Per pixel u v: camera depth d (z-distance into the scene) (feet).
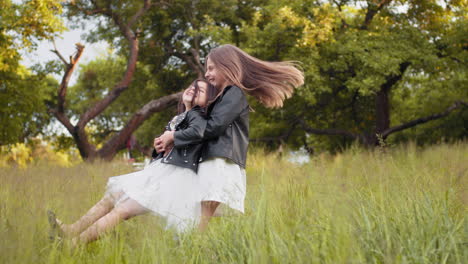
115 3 57.21
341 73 58.75
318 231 6.33
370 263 5.50
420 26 58.44
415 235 6.07
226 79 8.90
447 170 13.55
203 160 8.21
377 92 60.13
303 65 51.49
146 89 70.38
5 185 11.82
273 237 6.05
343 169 16.15
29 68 54.60
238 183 8.28
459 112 71.20
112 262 6.01
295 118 65.41
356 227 6.52
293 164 16.76
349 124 69.41
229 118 8.21
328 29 51.85
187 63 66.74
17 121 57.52
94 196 10.58
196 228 7.39
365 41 53.67
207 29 54.24
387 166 14.37
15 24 45.78
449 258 5.60
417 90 71.05
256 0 62.03
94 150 52.60
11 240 5.58
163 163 8.29
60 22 48.37
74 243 6.94
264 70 9.05
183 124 8.61
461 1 56.39
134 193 7.82
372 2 57.26
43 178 13.80
